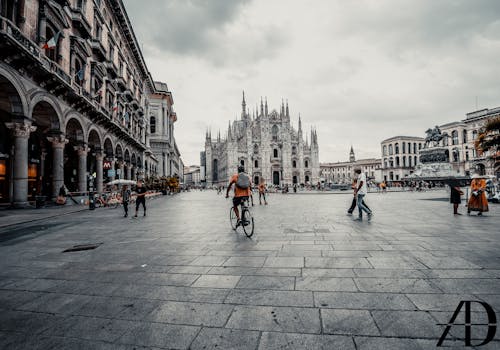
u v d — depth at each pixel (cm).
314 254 552
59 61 1902
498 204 1570
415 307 319
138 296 372
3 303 359
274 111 10350
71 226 1044
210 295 368
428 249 570
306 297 353
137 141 3644
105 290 397
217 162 12219
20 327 296
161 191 4231
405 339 256
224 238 742
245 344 255
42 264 536
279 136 10188
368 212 1034
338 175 13800
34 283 432
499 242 624
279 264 492
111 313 325
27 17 1577
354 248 591
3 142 2031
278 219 1106
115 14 3142
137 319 309
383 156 10294
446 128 7325
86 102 2080
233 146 9388
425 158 3052
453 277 409
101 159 2558
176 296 369
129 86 3775
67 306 347
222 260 530
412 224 902
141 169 4428
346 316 302
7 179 2103
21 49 1353
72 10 2080
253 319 301
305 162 10188
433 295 350
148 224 1064
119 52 3216
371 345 248
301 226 906
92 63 2409
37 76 1606
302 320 296
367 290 370
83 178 2211
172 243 697
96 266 516
